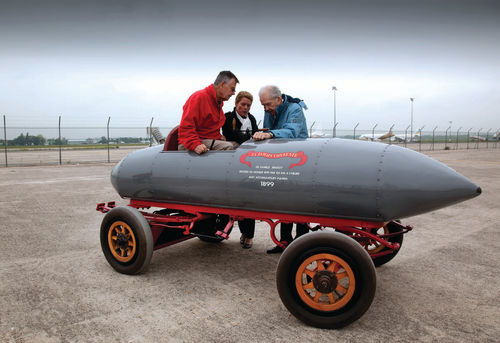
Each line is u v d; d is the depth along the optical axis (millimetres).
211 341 2357
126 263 3496
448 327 2555
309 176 2730
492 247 4461
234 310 2801
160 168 3488
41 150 28891
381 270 3686
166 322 2600
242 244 4453
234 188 3033
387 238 3520
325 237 2479
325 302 2779
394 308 2850
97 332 2451
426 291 3176
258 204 2965
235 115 4227
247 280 3408
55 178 11492
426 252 4270
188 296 3043
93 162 18875
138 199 3816
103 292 3100
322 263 2654
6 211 6410
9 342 2316
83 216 6055
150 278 3432
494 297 3055
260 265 3824
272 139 3227
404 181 2539
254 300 2982
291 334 2459
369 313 2768
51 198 7777
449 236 4973
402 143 42156
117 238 3492
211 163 3201
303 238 2543
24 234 4914
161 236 3738
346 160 2697
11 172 13492
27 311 2742
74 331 2461
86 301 2922
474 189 2547
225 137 4246
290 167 2822
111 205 3996
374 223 2727
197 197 3271
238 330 2502
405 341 2371
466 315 2736
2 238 4711
